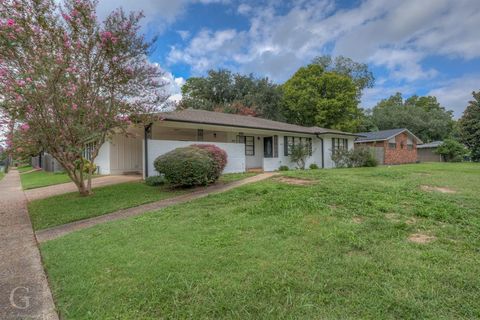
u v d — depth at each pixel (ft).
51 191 33.42
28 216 21.75
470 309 7.23
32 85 20.20
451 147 90.12
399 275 9.04
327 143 64.59
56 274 10.32
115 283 9.24
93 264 10.80
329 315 7.12
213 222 15.71
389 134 83.61
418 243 11.91
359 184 24.43
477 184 26.43
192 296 8.23
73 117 23.68
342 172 36.14
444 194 21.04
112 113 25.55
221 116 52.11
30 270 11.23
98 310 7.82
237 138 52.95
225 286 8.64
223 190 25.64
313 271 9.42
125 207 21.85
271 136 55.62
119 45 24.64
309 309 7.39
